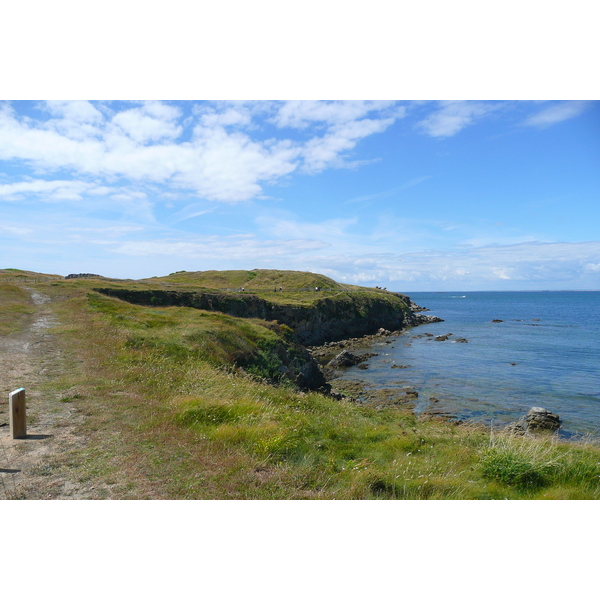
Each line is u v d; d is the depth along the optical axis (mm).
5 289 40406
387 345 62344
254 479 8086
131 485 7559
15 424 9500
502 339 67250
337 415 15977
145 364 17547
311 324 69438
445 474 9484
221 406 12242
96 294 39188
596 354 51375
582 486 8758
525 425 24234
